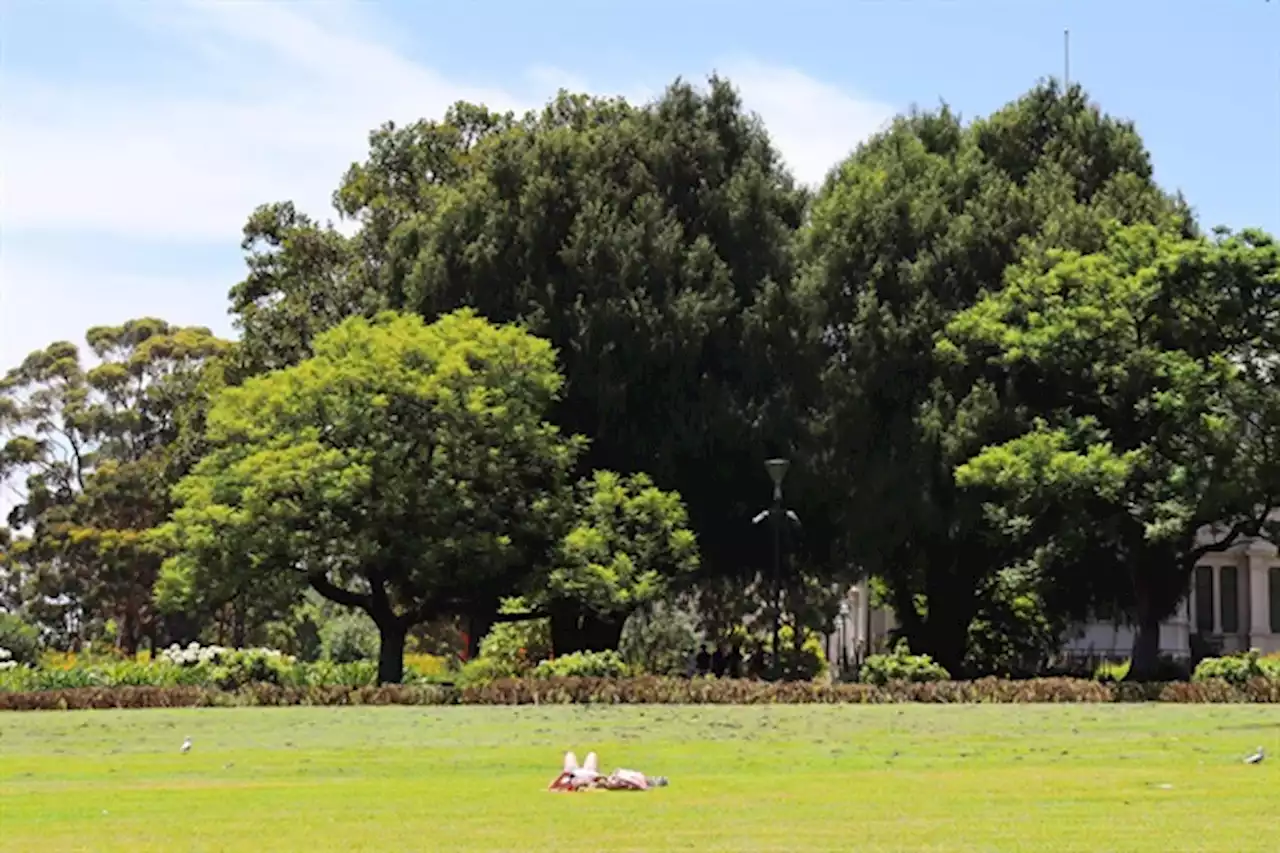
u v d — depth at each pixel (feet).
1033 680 119.96
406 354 147.33
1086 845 39.52
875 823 43.86
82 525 258.57
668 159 170.71
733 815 45.68
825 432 157.89
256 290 215.72
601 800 49.83
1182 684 117.19
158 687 117.60
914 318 157.79
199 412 212.84
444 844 40.16
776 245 168.35
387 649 148.25
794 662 178.91
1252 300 140.97
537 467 151.84
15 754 70.28
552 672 125.80
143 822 45.09
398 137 205.05
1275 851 38.63
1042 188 165.27
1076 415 154.10
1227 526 152.05
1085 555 153.07
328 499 137.49
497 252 165.17
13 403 288.10
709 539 165.48
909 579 166.81
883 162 172.24
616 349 159.74
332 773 60.49
